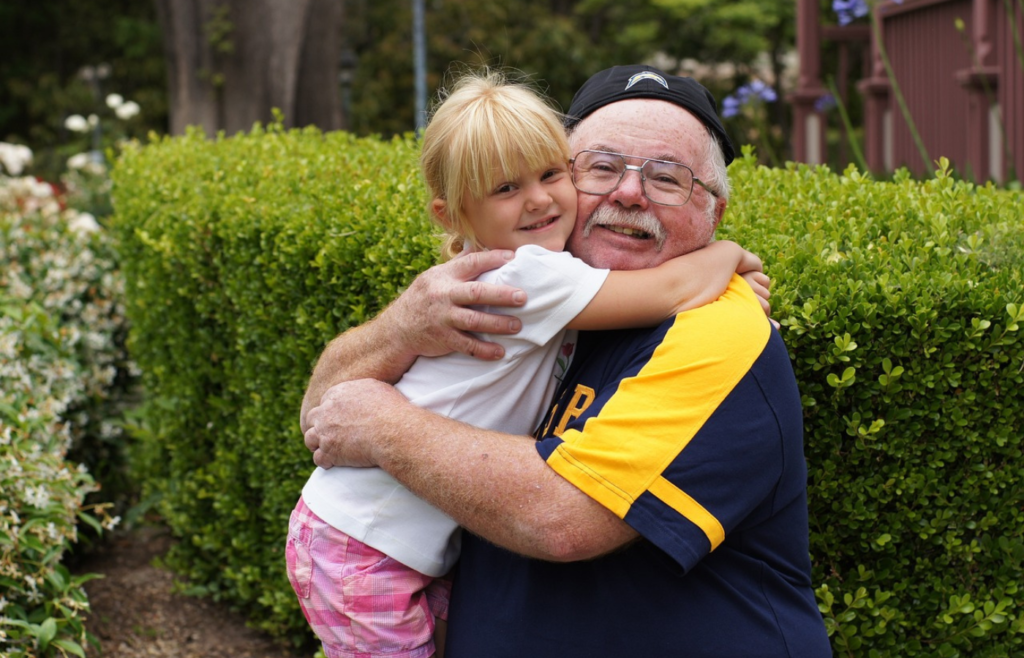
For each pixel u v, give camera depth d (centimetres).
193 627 399
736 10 2152
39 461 351
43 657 335
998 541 241
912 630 247
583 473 175
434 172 203
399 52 2014
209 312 391
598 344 197
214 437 408
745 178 336
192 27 1232
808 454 236
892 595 243
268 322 344
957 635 242
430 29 2031
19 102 2600
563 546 175
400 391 201
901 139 975
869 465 236
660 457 173
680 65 2361
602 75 213
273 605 367
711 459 174
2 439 339
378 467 199
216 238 373
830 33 1098
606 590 186
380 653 200
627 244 199
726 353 178
